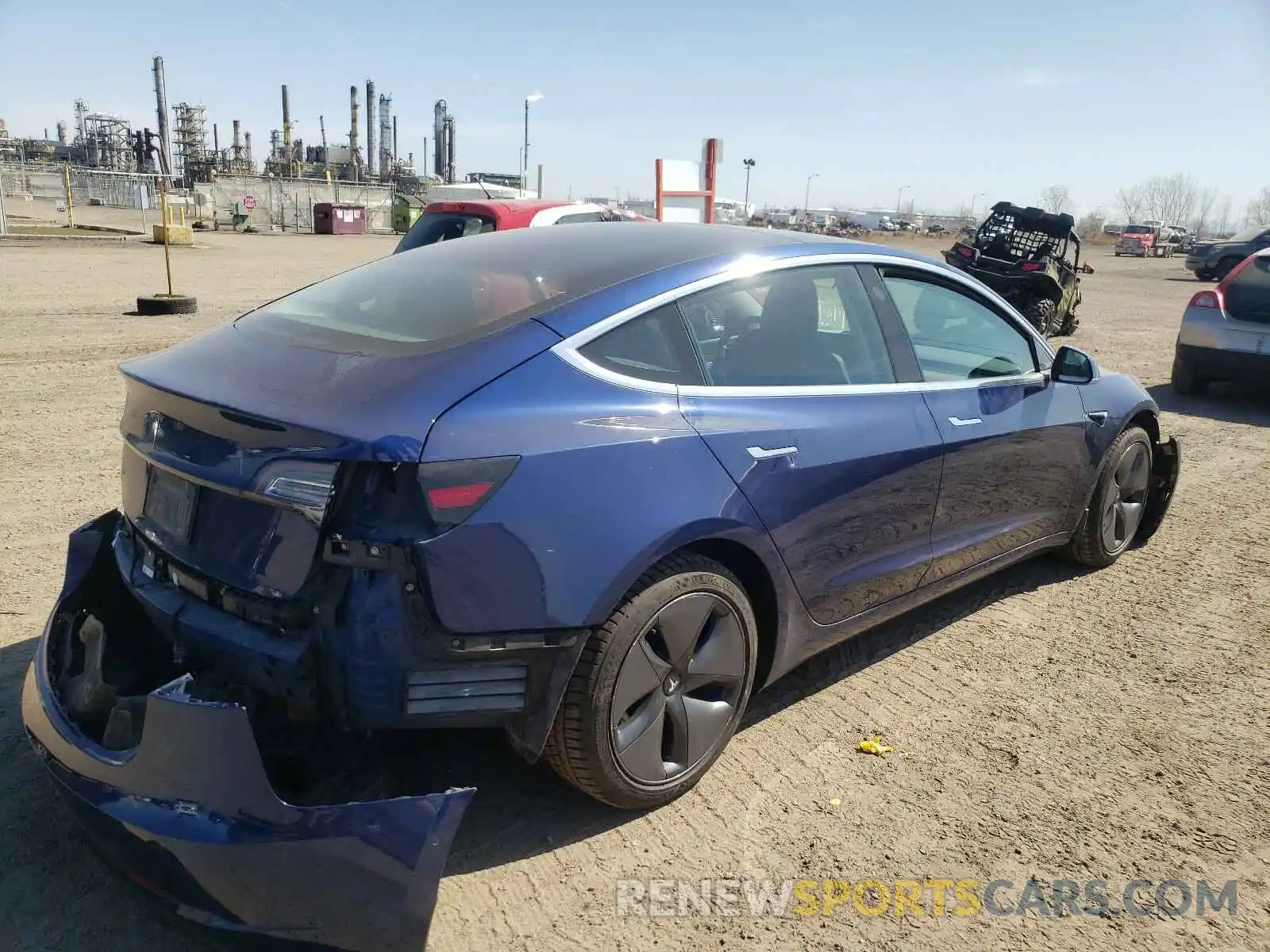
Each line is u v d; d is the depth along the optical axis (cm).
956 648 415
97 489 576
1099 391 473
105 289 1562
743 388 305
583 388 266
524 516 241
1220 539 560
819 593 329
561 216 1039
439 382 246
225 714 213
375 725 238
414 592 229
